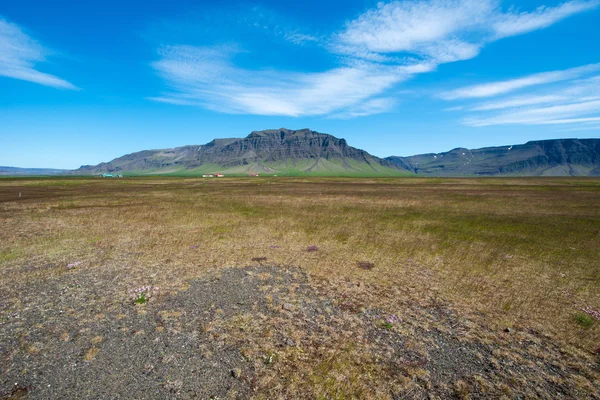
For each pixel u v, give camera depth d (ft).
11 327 29.25
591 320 31.86
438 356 25.95
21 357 24.68
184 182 381.81
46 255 53.72
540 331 29.91
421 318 32.48
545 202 138.21
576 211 110.63
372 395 21.33
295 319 32.01
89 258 52.21
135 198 159.63
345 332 29.48
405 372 23.86
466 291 39.60
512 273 46.47
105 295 37.19
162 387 21.70
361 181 394.11
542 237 70.08
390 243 64.85
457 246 62.39
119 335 28.27
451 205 129.70
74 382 21.95
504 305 35.50
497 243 64.85
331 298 37.47
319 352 26.20
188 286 40.50
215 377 22.89
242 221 90.12
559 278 44.14
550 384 22.63
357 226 83.05
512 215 102.06
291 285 41.52
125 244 62.08
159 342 27.27
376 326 30.78
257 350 26.37
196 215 101.09
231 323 30.91
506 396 21.40
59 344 26.63
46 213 103.55
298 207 122.83
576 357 25.85
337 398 20.95
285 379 22.79
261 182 375.25
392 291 39.68
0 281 41.16
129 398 20.54
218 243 64.03
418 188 243.40
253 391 21.53
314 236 71.20
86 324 30.17
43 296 36.60
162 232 74.02
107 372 23.12
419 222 88.99
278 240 67.26
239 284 41.57
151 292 37.91
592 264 50.55
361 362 24.98
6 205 127.75
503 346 27.48
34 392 20.84
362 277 44.80
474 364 24.95
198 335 28.60
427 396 21.36
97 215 99.30
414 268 48.91
